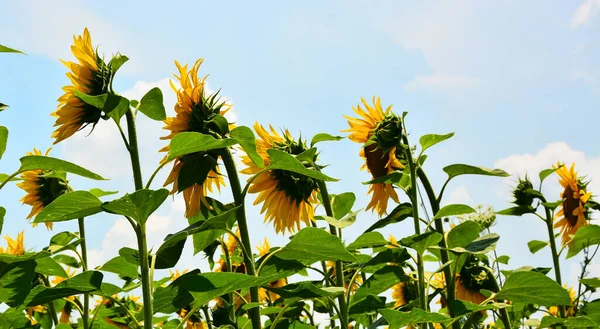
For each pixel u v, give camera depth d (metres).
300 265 3.44
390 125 3.73
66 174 4.20
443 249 3.60
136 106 3.37
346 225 3.59
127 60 3.39
